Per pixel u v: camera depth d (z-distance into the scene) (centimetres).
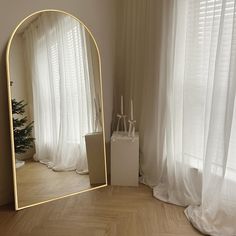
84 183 245
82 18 239
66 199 227
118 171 253
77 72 233
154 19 230
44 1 213
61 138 229
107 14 255
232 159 180
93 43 241
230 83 168
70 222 193
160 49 228
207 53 193
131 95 263
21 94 205
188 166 213
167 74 224
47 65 215
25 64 204
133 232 182
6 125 209
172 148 226
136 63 254
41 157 221
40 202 219
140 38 248
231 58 166
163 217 199
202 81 200
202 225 181
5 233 179
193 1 197
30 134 213
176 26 209
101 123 252
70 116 233
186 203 213
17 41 199
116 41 267
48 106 220
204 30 192
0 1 193
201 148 208
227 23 171
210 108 186
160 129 238
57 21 219
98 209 211
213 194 184
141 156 262
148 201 224
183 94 208
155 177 251
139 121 261
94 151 249
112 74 271
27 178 213
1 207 212
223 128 175
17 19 202
